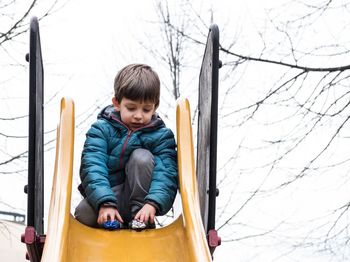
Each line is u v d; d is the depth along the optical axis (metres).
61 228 4.07
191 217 4.29
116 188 4.85
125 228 4.64
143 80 4.69
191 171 4.58
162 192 4.66
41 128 5.13
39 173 4.96
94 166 4.68
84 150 4.78
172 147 4.91
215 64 4.70
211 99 4.74
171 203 4.75
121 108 4.77
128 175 4.77
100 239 4.39
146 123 4.83
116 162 4.80
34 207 4.56
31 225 4.54
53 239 3.99
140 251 4.32
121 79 4.74
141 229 4.50
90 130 4.84
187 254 4.22
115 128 4.85
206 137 5.10
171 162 4.83
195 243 4.10
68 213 4.20
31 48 4.57
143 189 4.72
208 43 4.97
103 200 4.55
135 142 4.80
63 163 4.49
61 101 4.79
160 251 4.33
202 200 5.39
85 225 4.56
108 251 4.31
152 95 4.72
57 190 4.34
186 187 4.49
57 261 3.82
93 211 4.68
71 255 4.22
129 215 4.84
